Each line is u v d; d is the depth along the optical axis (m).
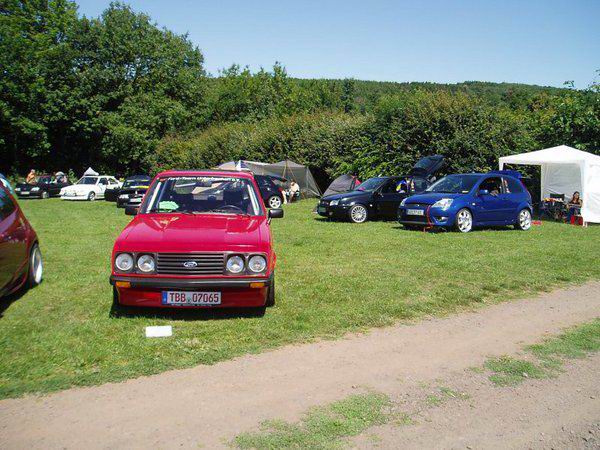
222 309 5.65
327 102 66.69
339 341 4.88
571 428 3.32
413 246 10.34
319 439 3.10
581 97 19.72
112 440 3.04
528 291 6.93
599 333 5.22
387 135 23.62
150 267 5.09
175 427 3.21
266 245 5.34
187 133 47.38
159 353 4.37
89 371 4.01
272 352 4.54
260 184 21.94
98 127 43.78
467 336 5.11
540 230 13.69
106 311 5.51
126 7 47.38
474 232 12.97
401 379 4.04
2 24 36.59
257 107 57.53
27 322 5.11
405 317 5.68
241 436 3.11
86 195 28.17
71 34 43.69
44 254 9.22
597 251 9.84
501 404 3.64
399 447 3.04
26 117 38.28
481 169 20.59
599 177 15.40
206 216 6.16
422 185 16.59
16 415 3.32
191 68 52.62
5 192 6.42
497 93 85.69
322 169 28.91
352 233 12.60
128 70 46.78
